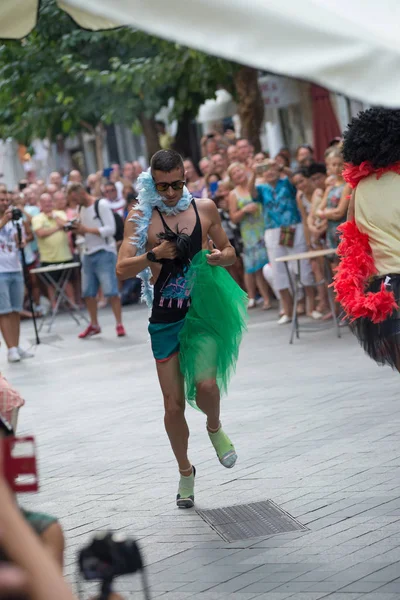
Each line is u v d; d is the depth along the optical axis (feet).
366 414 38.34
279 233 67.10
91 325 76.07
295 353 55.67
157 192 29.48
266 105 101.35
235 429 38.93
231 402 44.21
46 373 61.26
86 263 73.82
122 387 52.70
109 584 14.62
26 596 11.18
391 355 27.78
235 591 22.93
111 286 73.10
